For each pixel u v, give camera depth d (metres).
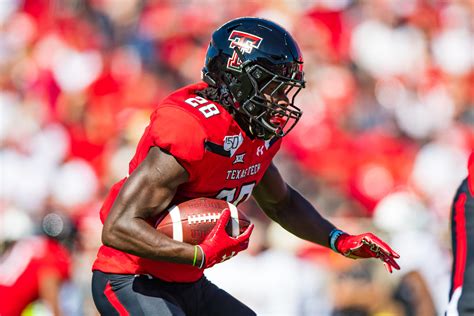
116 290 11.91
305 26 36.56
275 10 37.47
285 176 28.89
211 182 11.59
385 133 32.38
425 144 31.98
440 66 36.72
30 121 32.31
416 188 28.95
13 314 18.62
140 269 11.84
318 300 21.73
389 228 23.69
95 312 20.73
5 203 27.28
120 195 11.08
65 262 19.14
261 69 11.56
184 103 11.37
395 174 29.61
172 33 36.69
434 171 30.16
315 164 29.73
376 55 36.34
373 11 37.72
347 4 37.88
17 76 35.41
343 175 29.20
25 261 18.77
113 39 37.84
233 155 11.54
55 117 32.34
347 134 31.59
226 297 12.75
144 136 11.57
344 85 34.28
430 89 35.38
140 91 33.25
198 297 12.47
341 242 13.11
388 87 34.94
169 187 11.14
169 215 11.39
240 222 11.67
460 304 12.02
